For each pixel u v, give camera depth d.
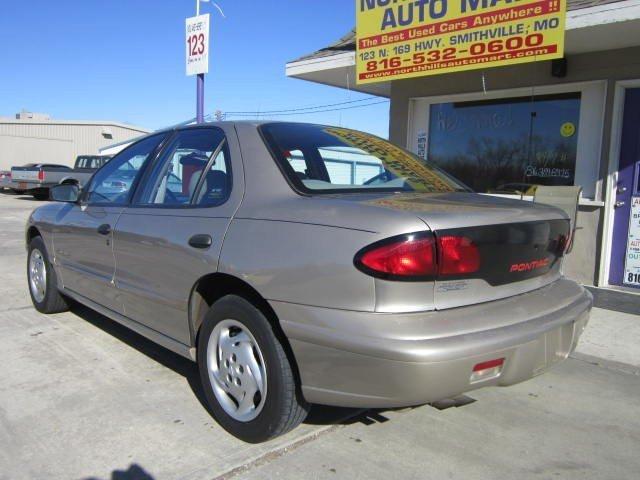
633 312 5.66
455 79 7.63
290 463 2.88
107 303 4.22
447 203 2.85
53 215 5.04
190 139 3.76
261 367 2.93
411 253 2.43
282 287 2.70
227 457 2.91
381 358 2.39
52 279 5.21
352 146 3.56
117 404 3.49
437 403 3.14
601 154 6.52
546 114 7.06
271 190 3.03
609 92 6.40
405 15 6.62
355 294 2.48
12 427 3.18
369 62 7.09
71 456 2.90
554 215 3.12
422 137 8.22
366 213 2.59
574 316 2.92
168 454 2.93
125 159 4.40
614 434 3.30
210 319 3.17
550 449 3.11
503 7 5.82
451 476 2.80
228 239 3.01
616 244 6.61
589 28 5.50
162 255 3.44
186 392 3.68
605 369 4.30
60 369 4.03
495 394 3.82
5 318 5.28
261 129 3.35
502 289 2.79
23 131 36.75
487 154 7.64
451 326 2.46
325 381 2.60
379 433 3.22
